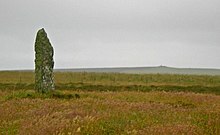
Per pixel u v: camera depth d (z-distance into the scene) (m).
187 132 15.39
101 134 16.03
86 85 50.06
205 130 16.17
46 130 16.08
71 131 15.72
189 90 46.41
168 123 17.59
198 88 48.66
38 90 33.44
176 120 18.77
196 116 19.89
